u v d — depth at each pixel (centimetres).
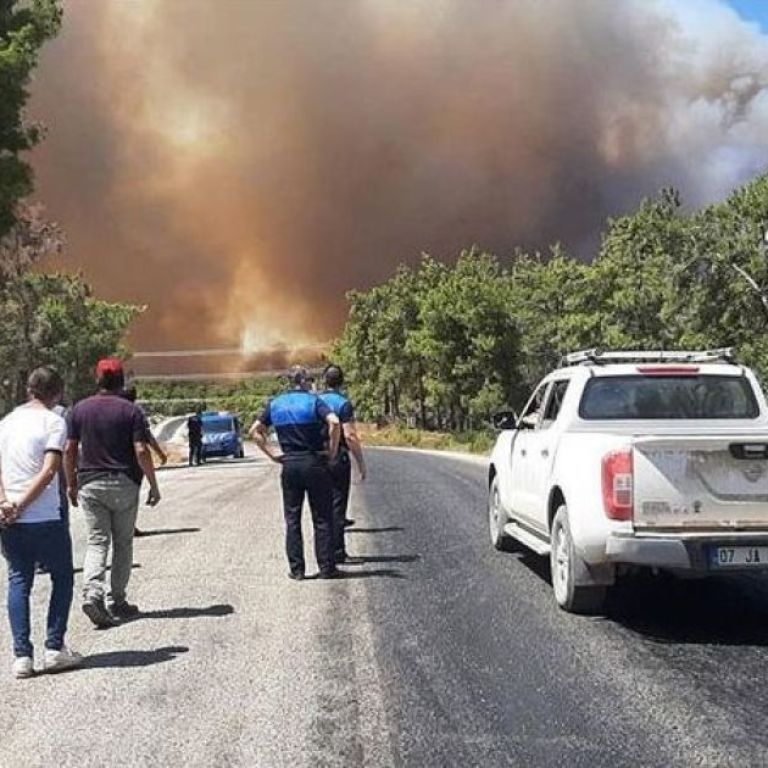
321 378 1077
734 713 532
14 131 2450
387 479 2273
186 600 837
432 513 1483
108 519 766
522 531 973
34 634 743
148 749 486
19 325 5566
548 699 558
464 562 1015
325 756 474
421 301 7162
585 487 726
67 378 6462
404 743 491
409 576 937
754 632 714
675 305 4838
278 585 898
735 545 690
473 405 6175
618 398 855
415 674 610
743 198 4700
